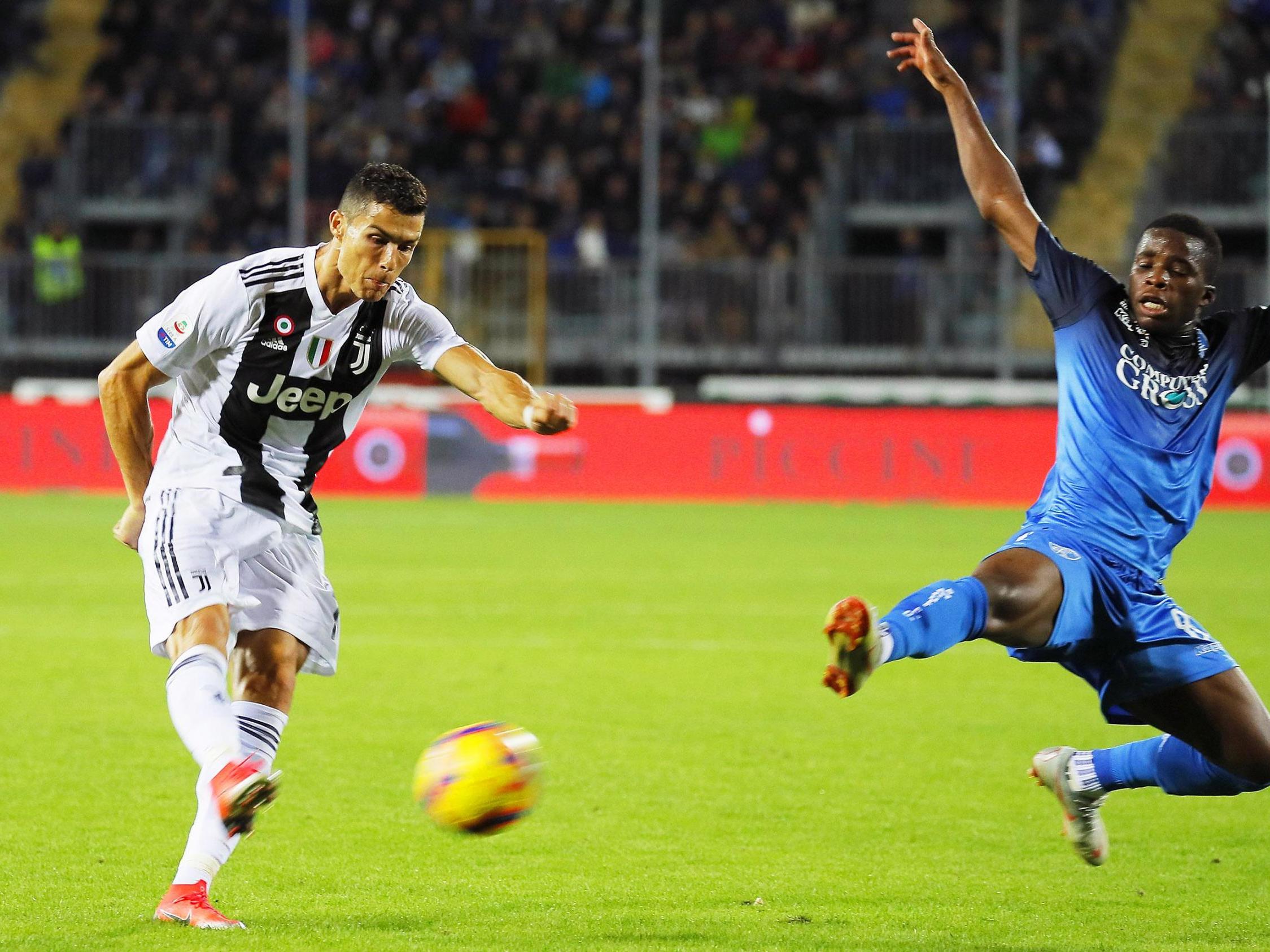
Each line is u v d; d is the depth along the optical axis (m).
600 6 94.69
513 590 39.94
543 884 16.22
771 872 16.83
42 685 27.23
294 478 15.29
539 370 69.62
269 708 14.73
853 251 86.06
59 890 15.58
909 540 51.41
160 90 87.69
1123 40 92.94
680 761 22.30
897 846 18.03
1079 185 86.00
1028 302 73.88
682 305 71.31
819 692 27.80
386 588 40.09
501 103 86.44
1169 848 18.25
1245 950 14.25
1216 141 81.06
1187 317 15.39
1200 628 15.16
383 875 16.47
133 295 69.75
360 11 93.12
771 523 56.88
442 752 13.30
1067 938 14.56
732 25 91.50
